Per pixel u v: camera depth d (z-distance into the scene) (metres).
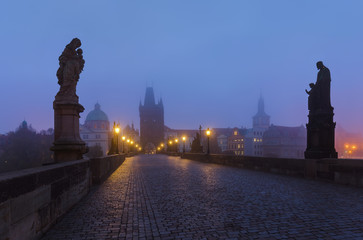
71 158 7.66
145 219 5.01
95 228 4.48
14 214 3.19
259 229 4.30
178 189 8.54
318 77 11.34
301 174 11.38
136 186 9.32
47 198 4.33
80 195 6.89
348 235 3.98
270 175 12.66
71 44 8.20
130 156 48.31
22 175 3.43
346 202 6.26
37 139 109.38
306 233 4.08
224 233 4.14
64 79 7.94
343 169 9.11
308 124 11.49
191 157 33.84
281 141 128.75
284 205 5.98
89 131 150.00
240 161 17.92
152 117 154.00
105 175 11.62
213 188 8.64
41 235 4.05
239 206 5.94
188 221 4.83
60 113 7.82
